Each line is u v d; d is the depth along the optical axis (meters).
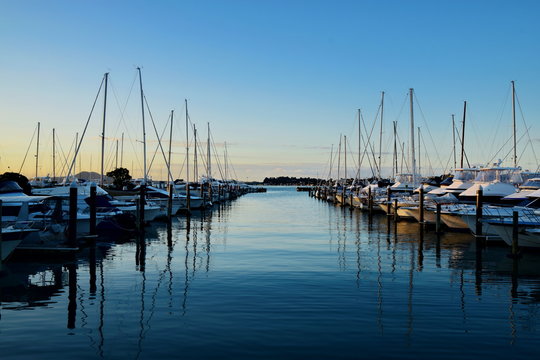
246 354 10.84
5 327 12.81
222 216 54.66
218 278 18.95
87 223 30.69
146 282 18.28
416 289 17.14
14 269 21.05
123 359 10.62
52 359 10.62
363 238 32.78
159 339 11.83
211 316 13.70
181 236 33.78
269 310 14.30
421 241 30.91
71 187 24.58
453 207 36.53
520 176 40.50
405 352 11.01
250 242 30.55
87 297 15.99
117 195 48.97
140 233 35.00
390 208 50.19
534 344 11.58
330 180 109.00
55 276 19.48
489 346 11.43
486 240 29.05
